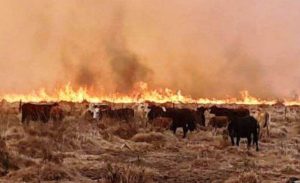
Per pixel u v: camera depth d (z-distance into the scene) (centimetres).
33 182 1423
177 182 1560
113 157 1997
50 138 2145
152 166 1836
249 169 1775
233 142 2453
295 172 1745
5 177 1473
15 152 1731
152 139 2559
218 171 1758
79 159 1856
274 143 2662
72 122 2761
